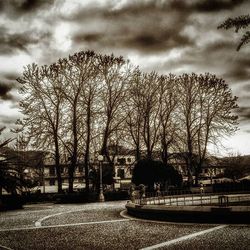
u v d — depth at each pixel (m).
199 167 47.34
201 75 46.62
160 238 12.30
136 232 13.96
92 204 34.31
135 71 44.97
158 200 26.58
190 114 47.34
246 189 43.84
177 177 42.53
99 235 13.58
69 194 39.44
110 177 43.12
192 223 15.71
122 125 45.25
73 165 42.44
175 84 46.44
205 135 47.03
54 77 42.88
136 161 46.66
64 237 13.41
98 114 44.06
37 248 11.27
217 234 12.44
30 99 42.56
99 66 43.62
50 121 42.50
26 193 41.06
